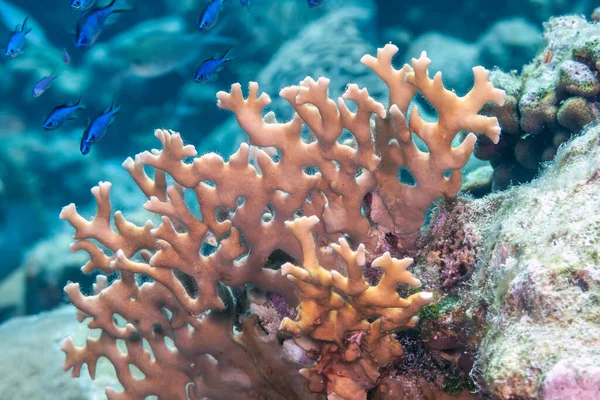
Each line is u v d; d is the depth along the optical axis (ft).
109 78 37.24
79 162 38.29
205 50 34.53
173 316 7.73
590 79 10.07
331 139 6.34
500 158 12.89
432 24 33.24
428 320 6.90
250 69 34.99
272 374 7.72
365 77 27.55
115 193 37.60
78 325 15.66
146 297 7.55
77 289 7.55
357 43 28.96
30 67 38.17
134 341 8.23
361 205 7.11
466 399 6.89
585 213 5.33
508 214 6.59
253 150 8.41
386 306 5.55
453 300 7.04
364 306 5.68
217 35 34.32
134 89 37.17
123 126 38.65
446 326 6.82
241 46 34.63
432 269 7.39
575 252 4.85
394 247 7.53
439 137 6.23
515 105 11.34
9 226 35.88
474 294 6.43
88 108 38.47
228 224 6.82
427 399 6.97
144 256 7.74
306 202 7.09
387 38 33.40
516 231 5.95
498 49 29.99
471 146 6.18
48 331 15.48
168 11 40.09
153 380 8.32
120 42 37.40
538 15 30.78
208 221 6.73
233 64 35.12
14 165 36.24
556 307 4.50
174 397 8.38
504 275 5.55
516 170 12.68
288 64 29.43
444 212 7.50
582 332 4.22
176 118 37.68
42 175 37.60
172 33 28.09
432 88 5.94
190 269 6.91
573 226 5.17
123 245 7.36
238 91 6.17
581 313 4.39
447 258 7.33
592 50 10.02
